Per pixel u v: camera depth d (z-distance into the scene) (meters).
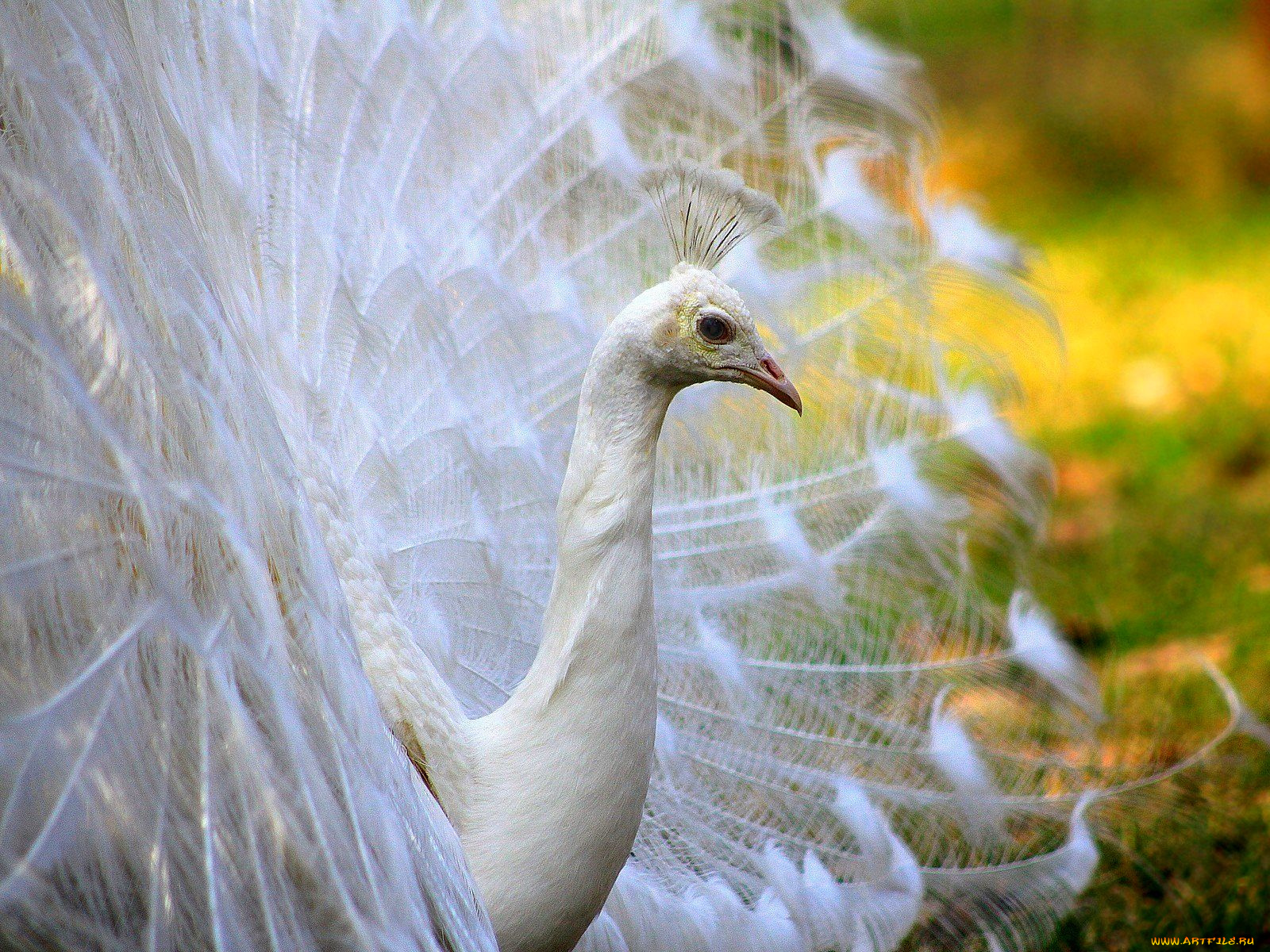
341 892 4.01
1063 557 12.39
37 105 4.18
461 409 6.82
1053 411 15.28
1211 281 19.05
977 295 8.73
